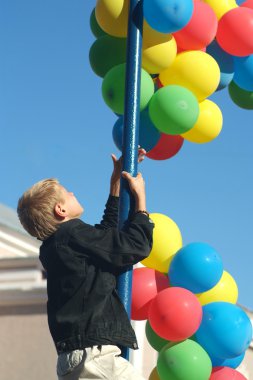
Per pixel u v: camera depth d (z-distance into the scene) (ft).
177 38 19.33
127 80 16.05
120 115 19.80
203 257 18.31
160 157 20.49
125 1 18.21
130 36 16.42
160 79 19.85
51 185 13.88
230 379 18.90
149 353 48.96
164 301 17.85
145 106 19.16
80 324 12.60
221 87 20.86
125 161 15.28
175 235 19.17
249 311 54.49
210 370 18.44
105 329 12.61
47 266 13.39
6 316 54.39
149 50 18.44
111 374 12.38
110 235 13.19
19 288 54.60
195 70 19.15
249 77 20.65
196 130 20.04
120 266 13.11
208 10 19.33
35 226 13.67
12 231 76.07
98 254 13.03
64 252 13.17
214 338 18.52
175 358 18.16
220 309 18.81
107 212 15.08
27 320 53.93
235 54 20.08
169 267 18.76
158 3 17.13
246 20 19.72
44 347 53.01
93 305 12.74
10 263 63.77
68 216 13.74
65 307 12.85
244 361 55.52
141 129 19.29
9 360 53.36
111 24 18.34
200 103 20.18
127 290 13.80
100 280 12.94
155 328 18.04
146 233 13.37
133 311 18.70
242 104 21.75
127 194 14.56
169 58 18.76
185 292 18.07
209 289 18.65
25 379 52.49
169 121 18.70
